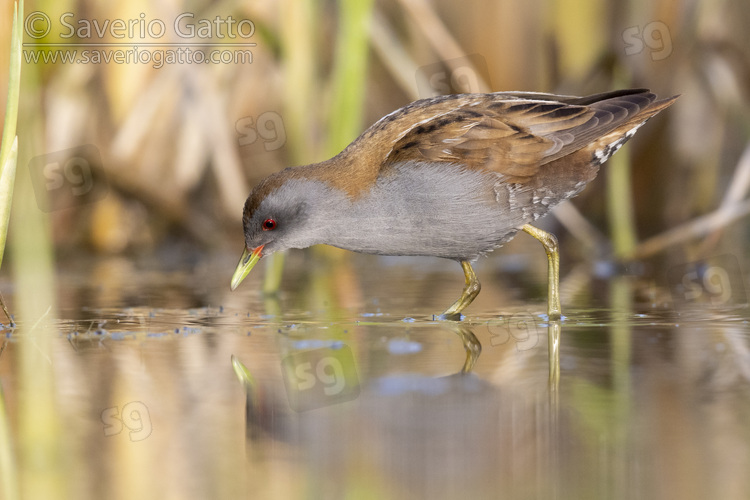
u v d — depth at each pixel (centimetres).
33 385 744
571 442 592
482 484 525
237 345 891
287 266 1549
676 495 503
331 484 527
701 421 631
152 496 509
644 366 785
